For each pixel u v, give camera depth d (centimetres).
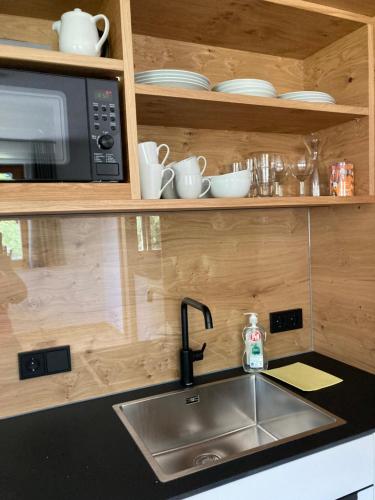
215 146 140
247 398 139
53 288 118
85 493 80
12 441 102
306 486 91
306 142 155
